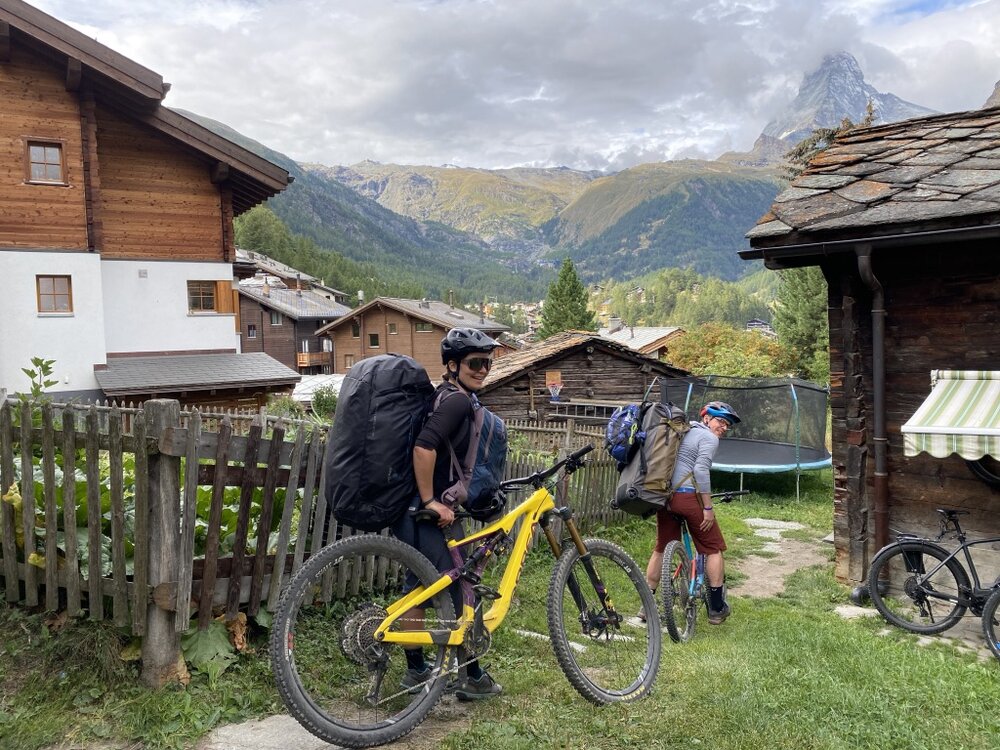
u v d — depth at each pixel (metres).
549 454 9.18
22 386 18.66
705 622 5.69
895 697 3.99
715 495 5.57
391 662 3.45
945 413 5.52
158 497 3.47
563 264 66.12
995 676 4.45
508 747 3.13
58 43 17.77
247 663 3.75
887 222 5.94
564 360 26.02
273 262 90.12
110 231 20.66
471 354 3.43
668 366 27.62
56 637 3.76
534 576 6.27
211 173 21.83
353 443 3.23
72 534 3.77
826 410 16.20
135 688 3.46
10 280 18.39
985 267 6.05
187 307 21.81
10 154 18.28
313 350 63.22
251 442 3.83
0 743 3.11
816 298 46.41
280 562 4.06
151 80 19.03
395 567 4.85
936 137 7.54
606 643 4.13
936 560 6.19
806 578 7.23
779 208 6.96
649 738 3.35
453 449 3.38
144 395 19.86
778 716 3.64
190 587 3.57
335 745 3.07
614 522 9.45
